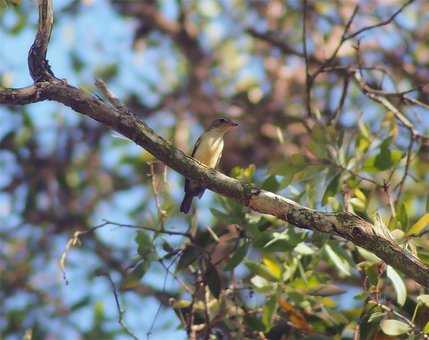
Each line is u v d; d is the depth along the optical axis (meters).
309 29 17.69
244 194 7.54
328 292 9.53
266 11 18.47
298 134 16.03
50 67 7.42
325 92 16.91
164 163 7.53
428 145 11.04
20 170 17.17
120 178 17.55
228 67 18.44
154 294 12.73
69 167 17.33
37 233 16.67
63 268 9.14
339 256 9.16
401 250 7.18
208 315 9.41
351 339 9.87
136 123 7.39
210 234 9.97
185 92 18.30
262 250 9.24
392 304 9.16
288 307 9.57
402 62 16.33
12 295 15.41
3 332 13.95
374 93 11.07
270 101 17.33
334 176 9.76
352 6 16.88
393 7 17.06
